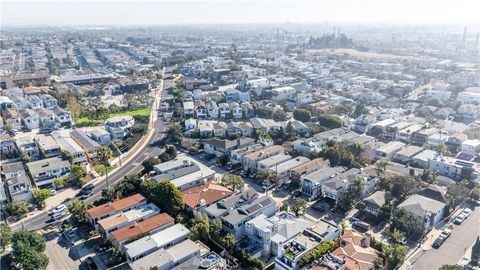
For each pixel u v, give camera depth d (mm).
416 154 133125
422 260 81562
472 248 81312
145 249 78750
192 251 79562
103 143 150375
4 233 83438
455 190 102938
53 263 80375
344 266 71812
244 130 155250
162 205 98000
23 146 133875
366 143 140125
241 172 125312
